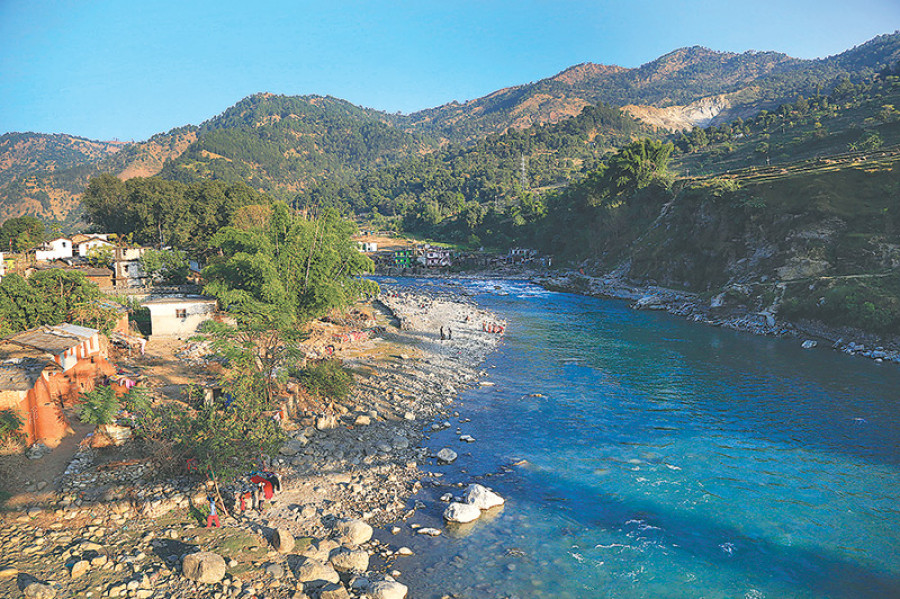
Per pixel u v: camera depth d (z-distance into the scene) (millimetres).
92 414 30281
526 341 70625
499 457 35594
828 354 63500
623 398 47656
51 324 44938
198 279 81875
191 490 27516
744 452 36375
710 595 22438
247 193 115188
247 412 31656
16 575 20219
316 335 64938
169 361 48844
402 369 54406
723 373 55500
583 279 125812
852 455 35938
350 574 23125
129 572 21344
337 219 66875
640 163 144625
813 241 85062
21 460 28250
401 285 138125
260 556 23469
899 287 68188
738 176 122562
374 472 32469
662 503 29781
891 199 82500
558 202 187000
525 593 22312
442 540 26000
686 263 106938
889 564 24516
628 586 22891
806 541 26250
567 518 28219
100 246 89500
